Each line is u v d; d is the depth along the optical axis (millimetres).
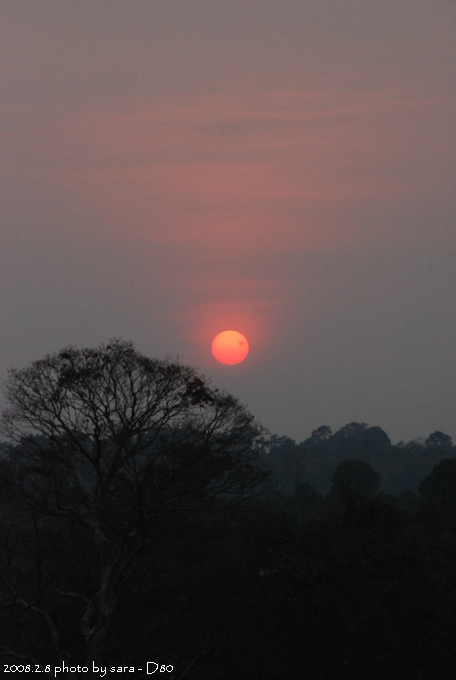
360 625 85750
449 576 109000
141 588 94938
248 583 95625
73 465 87062
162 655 82438
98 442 86000
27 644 76000
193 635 86062
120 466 86500
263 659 86625
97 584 90688
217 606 91625
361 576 93562
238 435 87688
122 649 87750
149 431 88938
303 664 85938
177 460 85188
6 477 80062
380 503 119062
